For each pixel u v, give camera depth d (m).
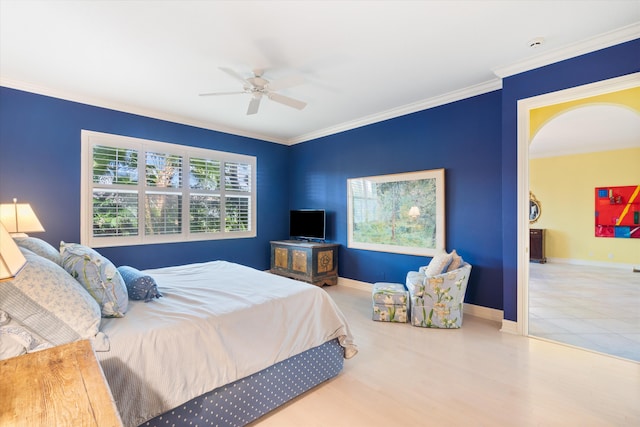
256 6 2.03
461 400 1.97
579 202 6.84
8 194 3.21
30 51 2.59
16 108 3.24
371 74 3.09
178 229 4.51
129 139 4.02
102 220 3.81
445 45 2.55
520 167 2.91
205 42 2.47
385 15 2.14
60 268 1.49
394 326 3.25
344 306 3.92
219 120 4.62
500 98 3.31
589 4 2.04
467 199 3.58
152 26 2.25
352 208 4.87
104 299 1.60
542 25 2.27
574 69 2.58
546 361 2.46
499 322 3.30
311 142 5.52
